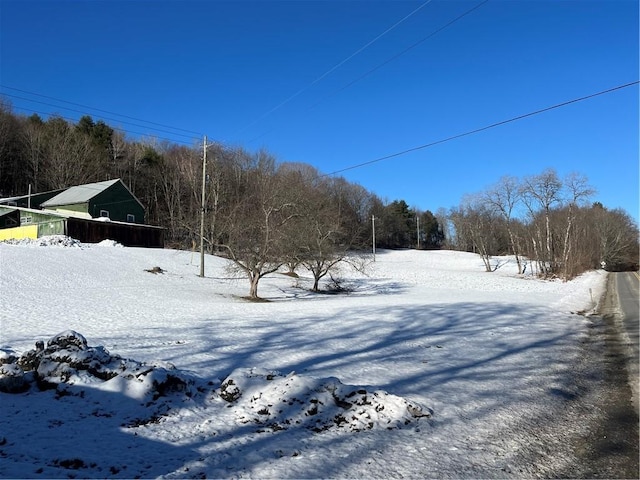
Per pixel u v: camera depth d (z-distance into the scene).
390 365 10.36
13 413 5.98
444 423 6.65
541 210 65.19
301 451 5.32
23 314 16.47
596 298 30.03
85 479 4.41
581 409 7.77
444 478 4.88
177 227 65.38
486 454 5.62
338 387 6.85
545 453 5.77
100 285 27.55
